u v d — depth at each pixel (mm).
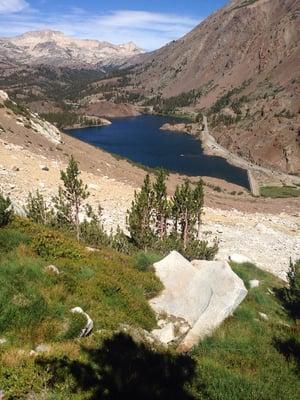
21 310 9891
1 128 65250
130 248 23594
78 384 8094
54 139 82562
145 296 14391
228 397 8805
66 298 11344
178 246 25562
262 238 44875
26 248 13852
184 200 28891
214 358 10977
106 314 11531
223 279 14414
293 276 23422
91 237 23219
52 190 40594
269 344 12055
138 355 9906
